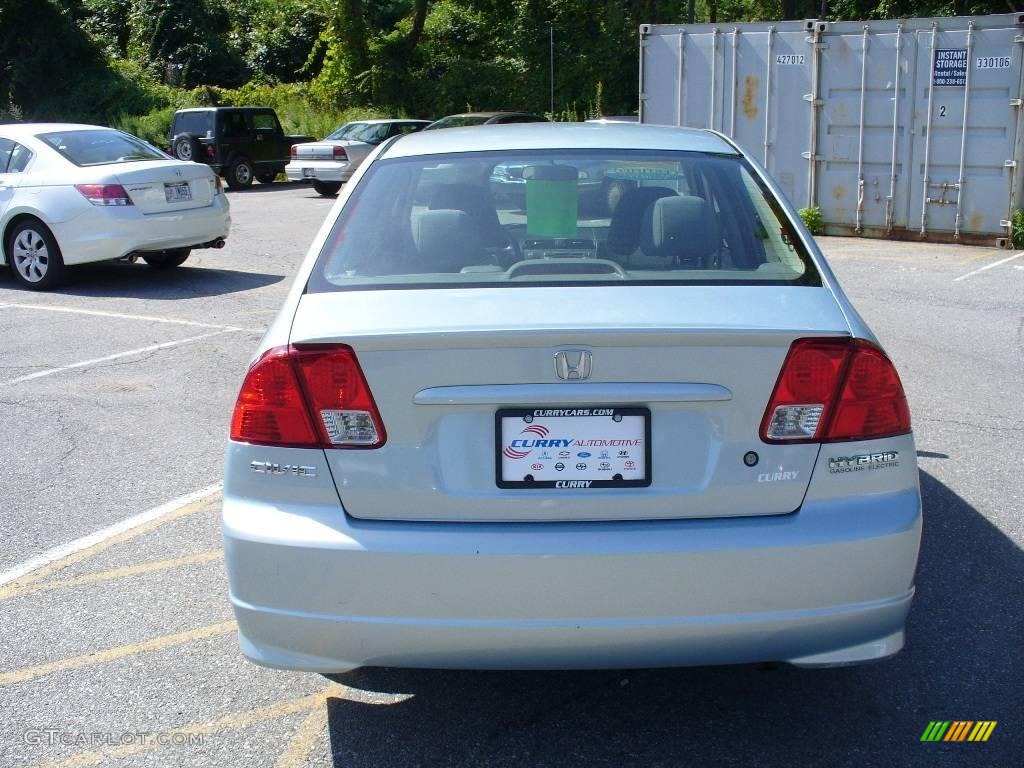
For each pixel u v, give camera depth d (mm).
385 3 47219
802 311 2916
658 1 34875
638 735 3180
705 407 2773
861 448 2832
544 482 2777
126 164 10961
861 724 3209
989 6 30078
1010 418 6207
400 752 3117
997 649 3633
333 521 2793
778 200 3650
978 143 12828
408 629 2760
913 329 8586
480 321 2801
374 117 35938
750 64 13977
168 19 45625
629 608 2727
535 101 36562
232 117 25234
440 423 2785
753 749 3092
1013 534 4574
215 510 5062
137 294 10750
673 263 3273
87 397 7004
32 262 10930
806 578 2752
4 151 11148
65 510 5062
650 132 4137
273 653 2863
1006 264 11727
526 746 3135
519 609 2729
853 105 13492
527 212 3512
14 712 3354
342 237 3432
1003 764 2992
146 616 3998
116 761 3084
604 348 2730
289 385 2838
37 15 39750
